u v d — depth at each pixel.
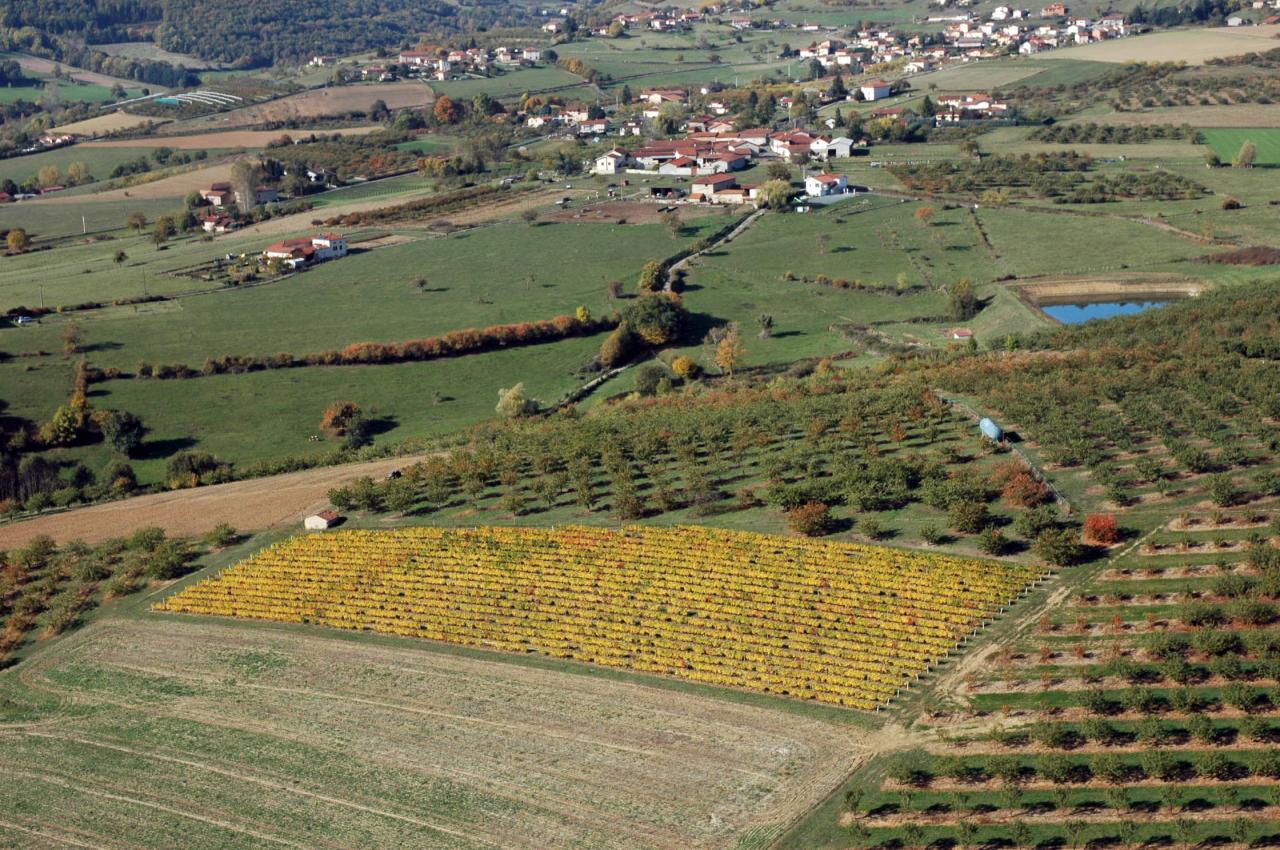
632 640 116.31
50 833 96.94
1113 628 106.75
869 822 88.94
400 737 105.69
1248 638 100.44
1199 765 88.50
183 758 105.75
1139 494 129.62
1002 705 99.69
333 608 129.12
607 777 97.56
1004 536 124.06
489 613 124.50
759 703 104.81
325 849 92.19
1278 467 130.88
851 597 118.25
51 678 122.31
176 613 133.50
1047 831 85.88
